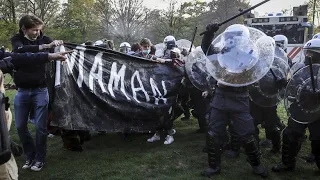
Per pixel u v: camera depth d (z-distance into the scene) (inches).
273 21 471.5
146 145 196.7
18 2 869.2
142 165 165.2
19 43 141.2
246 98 145.2
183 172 157.5
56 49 164.6
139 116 185.0
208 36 143.9
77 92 168.2
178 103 210.1
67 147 181.3
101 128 172.6
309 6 756.0
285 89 146.3
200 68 184.7
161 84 198.4
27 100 147.7
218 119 148.4
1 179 94.8
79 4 1059.9
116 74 185.8
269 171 157.9
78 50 175.0
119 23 1133.1
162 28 1123.9
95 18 1123.3
